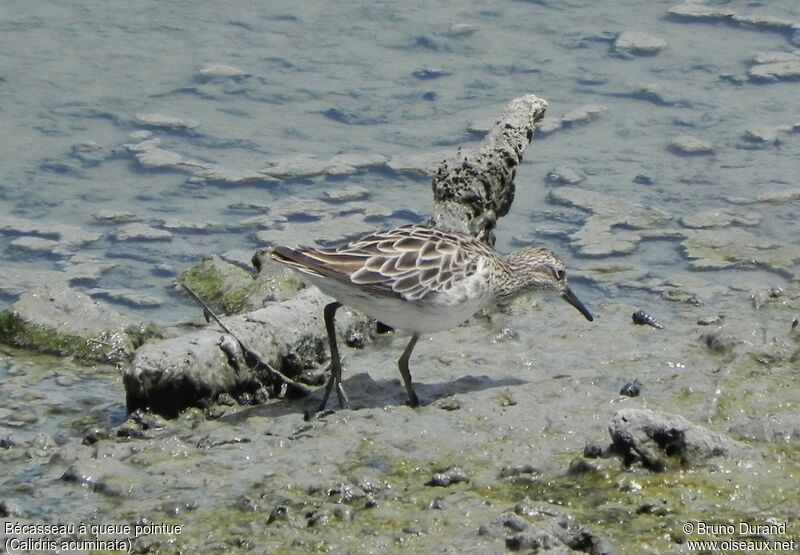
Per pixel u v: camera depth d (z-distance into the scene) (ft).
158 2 73.56
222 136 60.75
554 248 53.11
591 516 31.30
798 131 61.31
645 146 60.44
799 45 68.74
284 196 56.59
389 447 35.50
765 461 33.73
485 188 49.26
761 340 42.16
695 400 38.17
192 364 39.06
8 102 62.54
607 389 39.29
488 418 37.17
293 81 65.16
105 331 45.06
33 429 39.17
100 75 65.16
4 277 50.62
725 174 58.29
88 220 54.95
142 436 37.47
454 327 43.75
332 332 39.19
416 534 30.60
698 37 69.62
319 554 29.84
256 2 73.67
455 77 65.67
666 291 49.60
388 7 73.10
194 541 30.83
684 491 32.24
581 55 67.77
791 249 52.80
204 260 51.08
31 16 71.26
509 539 29.53
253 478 33.99
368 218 54.85
